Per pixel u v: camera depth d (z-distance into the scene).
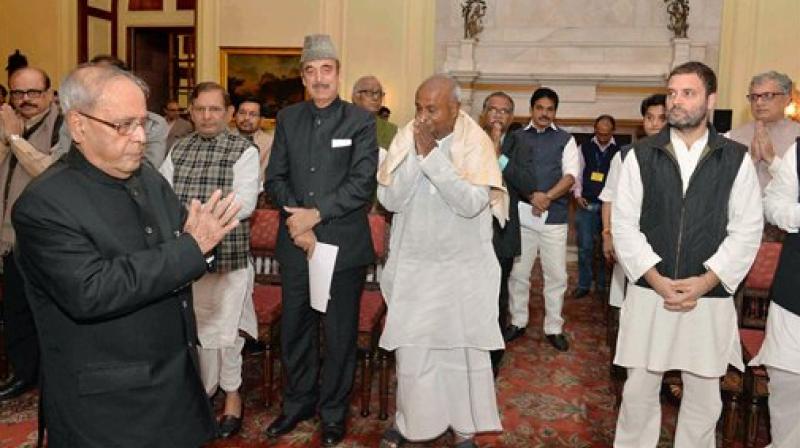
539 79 8.90
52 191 1.65
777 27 8.40
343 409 3.28
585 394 3.95
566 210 4.78
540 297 6.27
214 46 9.60
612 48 8.96
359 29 9.36
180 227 1.93
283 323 3.24
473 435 3.15
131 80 1.71
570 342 4.91
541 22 9.14
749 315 3.55
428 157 2.69
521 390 3.99
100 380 1.72
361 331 3.43
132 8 10.85
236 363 3.34
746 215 2.60
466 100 9.15
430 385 3.05
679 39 8.58
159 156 3.27
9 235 3.57
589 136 9.05
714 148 2.61
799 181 2.66
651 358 2.72
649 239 2.70
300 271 3.13
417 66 9.30
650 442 2.92
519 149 4.51
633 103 8.85
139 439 1.76
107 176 1.75
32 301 1.76
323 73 3.03
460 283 2.96
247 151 3.17
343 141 3.04
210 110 3.12
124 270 1.65
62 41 9.87
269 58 9.50
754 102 3.48
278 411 3.61
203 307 3.14
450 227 2.93
